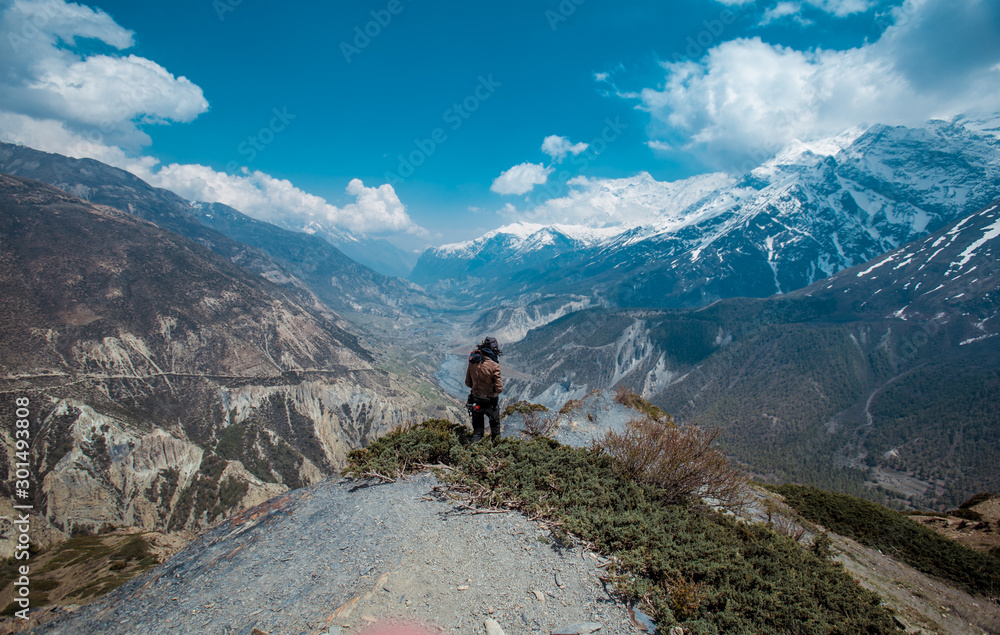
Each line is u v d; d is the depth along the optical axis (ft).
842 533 38.86
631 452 26.78
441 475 25.84
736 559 18.62
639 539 19.17
